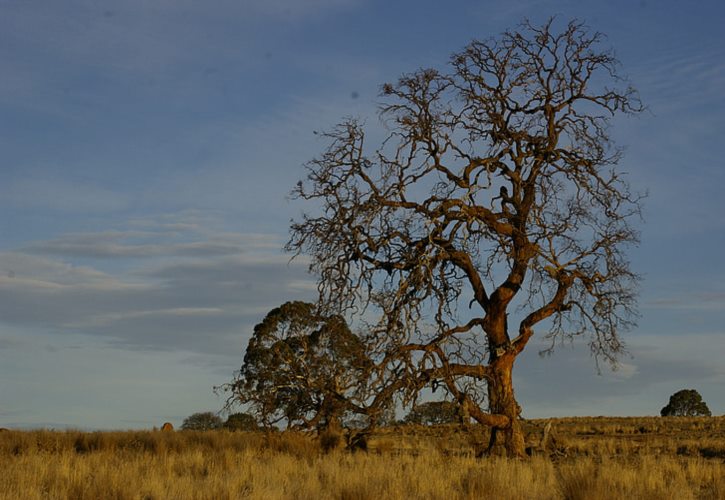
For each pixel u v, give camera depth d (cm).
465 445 3547
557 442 3078
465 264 2956
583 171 3045
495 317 2928
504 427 2864
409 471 1866
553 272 2908
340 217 2873
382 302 2797
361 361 2769
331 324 2870
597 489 1595
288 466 2053
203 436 3123
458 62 3008
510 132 2978
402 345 2753
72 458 2191
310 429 2891
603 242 2975
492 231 2942
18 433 3127
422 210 2916
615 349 2981
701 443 3566
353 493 1546
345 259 2898
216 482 1580
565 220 2961
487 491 1652
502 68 3012
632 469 1986
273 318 3712
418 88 2953
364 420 2892
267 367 3272
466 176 2923
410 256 2897
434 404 2836
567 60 3061
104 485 1559
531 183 2975
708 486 1914
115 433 3309
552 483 1823
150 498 1515
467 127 3011
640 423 5934
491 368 2875
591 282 2952
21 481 1592
